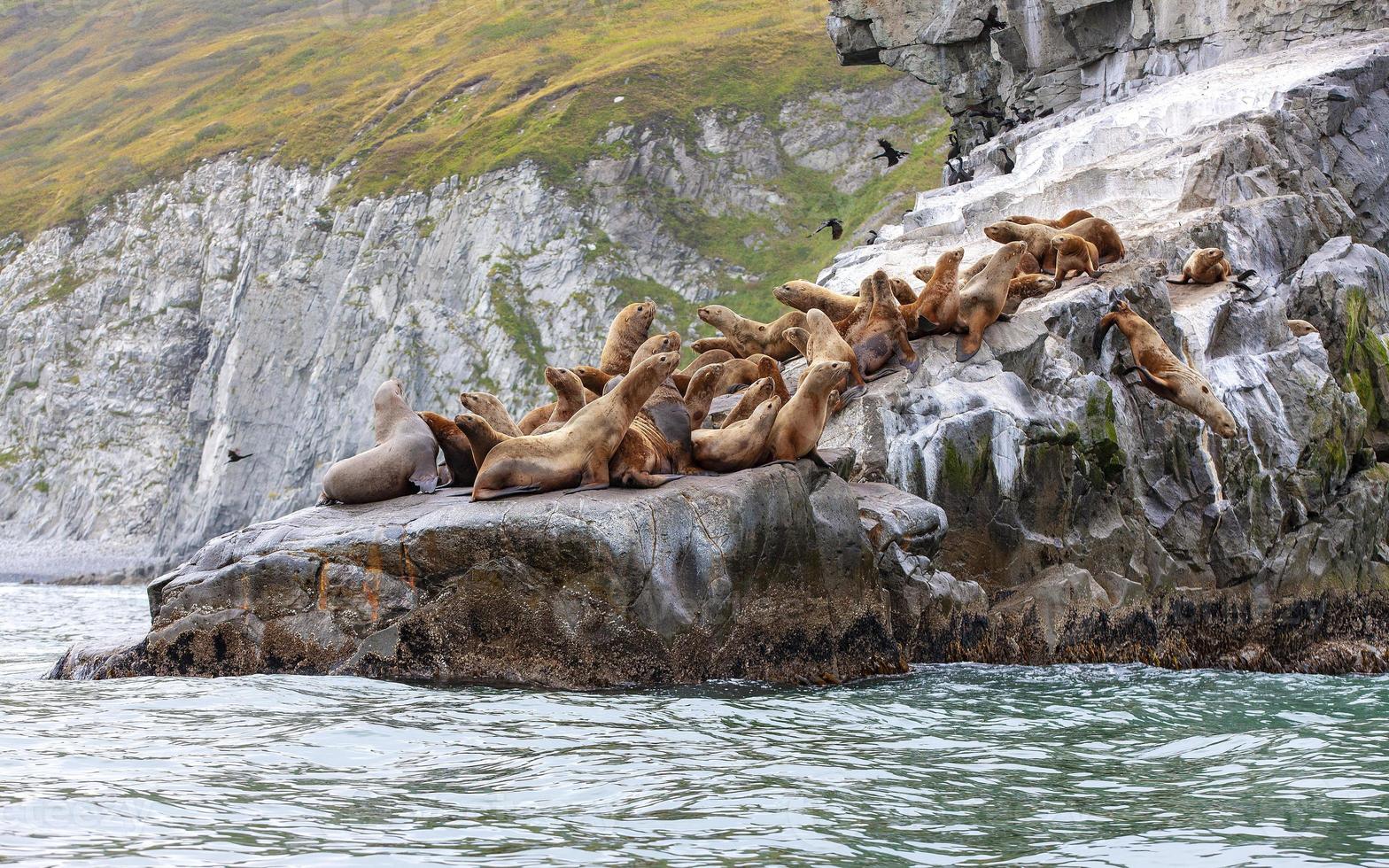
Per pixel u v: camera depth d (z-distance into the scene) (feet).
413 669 114.73
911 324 162.30
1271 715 111.75
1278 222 214.69
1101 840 68.28
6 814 66.85
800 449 128.36
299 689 107.04
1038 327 164.55
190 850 61.87
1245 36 314.55
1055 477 153.58
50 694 105.91
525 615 113.39
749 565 119.44
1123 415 167.12
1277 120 245.04
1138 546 160.76
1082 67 355.97
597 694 109.50
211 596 119.75
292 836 64.75
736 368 160.45
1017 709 111.04
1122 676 138.31
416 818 69.00
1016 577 150.20
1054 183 244.22
